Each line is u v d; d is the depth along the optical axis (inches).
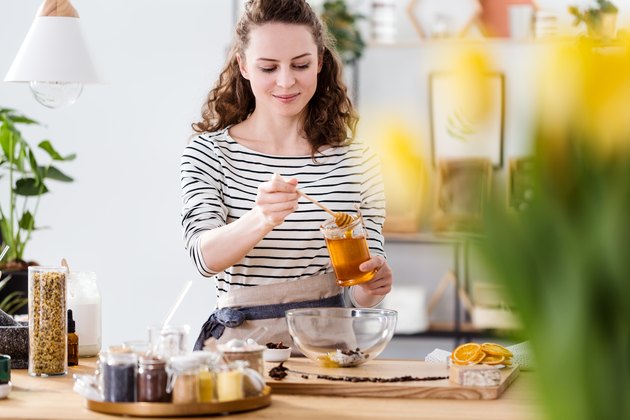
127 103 211.5
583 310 13.4
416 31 231.1
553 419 13.8
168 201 211.0
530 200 13.5
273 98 90.0
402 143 13.1
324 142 95.3
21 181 173.2
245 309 89.7
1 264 166.6
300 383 71.6
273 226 78.4
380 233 94.0
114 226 211.2
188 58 211.3
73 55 143.1
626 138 12.9
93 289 94.1
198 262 83.5
